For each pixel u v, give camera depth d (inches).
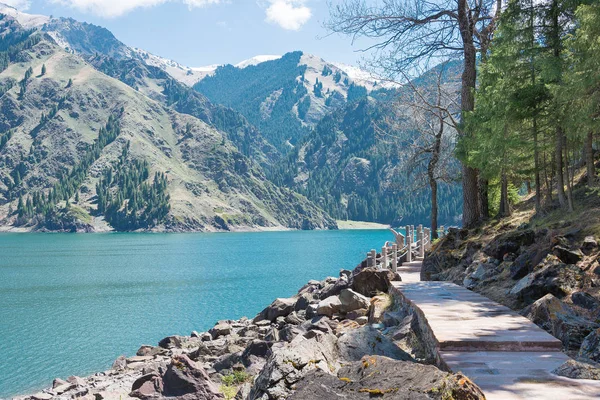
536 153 840.3
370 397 216.8
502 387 255.1
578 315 407.2
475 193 1109.1
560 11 779.4
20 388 1075.9
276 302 931.3
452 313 441.7
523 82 828.6
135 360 848.9
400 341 476.7
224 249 6889.8
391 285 701.9
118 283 3186.5
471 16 1081.4
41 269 4291.3
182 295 2561.5
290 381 250.4
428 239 1457.9
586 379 266.1
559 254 509.7
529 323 395.5
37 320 1966.0
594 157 960.3
